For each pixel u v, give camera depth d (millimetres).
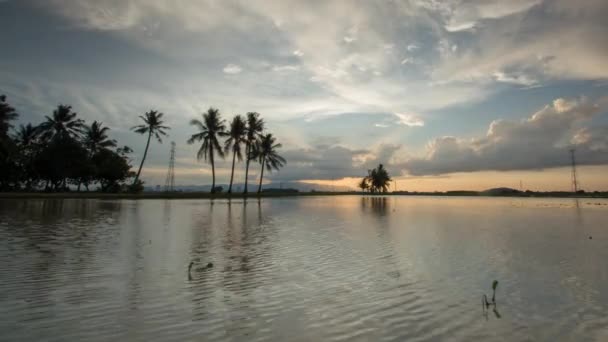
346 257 10969
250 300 6883
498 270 9398
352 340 5148
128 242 13047
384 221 22672
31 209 27203
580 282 8234
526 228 19062
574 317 6062
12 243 12422
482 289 7723
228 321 5797
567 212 32906
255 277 8562
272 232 16562
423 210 35062
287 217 24547
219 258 10609
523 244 13594
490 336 5309
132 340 5000
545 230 18203
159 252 11320
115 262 9797
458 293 7430
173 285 7762
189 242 13352
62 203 35844
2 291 7125
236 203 42750
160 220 20906
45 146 59500
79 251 11203
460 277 8695
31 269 8867
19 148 52969
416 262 10328
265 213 27891
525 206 45188
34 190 63406
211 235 15242
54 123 60719
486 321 5895
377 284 8070
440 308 6520
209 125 60812
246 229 17516
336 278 8547
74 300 6672
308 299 6984
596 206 44844
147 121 60156
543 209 37938
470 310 6414
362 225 20188
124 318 5828
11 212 24406
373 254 11477
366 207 39812
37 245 12078
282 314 6160
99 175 66125
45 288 7371
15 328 5340
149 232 15758
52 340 4941
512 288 7770
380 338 5223
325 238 14867
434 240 14539
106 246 12148
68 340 4953
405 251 12039
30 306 6301
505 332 5453
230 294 7223
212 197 58656
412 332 5449
